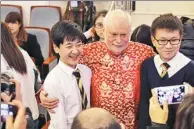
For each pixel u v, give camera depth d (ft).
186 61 4.92
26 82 6.17
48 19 16.61
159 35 4.69
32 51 13.03
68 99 4.98
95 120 2.85
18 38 12.47
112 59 5.19
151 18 17.12
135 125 5.27
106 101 5.18
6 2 17.04
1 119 3.82
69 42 4.85
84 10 15.94
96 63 5.27
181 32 4.75
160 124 4.50
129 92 5.16
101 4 16.85
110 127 2.81
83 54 5.31
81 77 5.15
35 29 13.79
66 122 4.95
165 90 4.81
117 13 4.93
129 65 5.20
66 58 4.95
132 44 5.29
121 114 5.20
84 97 5.11
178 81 4.85
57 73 4.99
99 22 10.14
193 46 9.34
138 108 5.18
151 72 5.00
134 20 17.13
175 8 17.01
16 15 12.14
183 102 3.23
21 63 6.04
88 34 10.84
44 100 4.81
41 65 12.94
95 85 5.24
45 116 6.97
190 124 3.03
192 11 16.81
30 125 4.29
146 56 5.25
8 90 4.33
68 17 16.02
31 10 16.84
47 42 13.58
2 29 5.88
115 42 4.97
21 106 3.92
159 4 16.93
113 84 5.17
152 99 4.78
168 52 4.75
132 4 16.08
